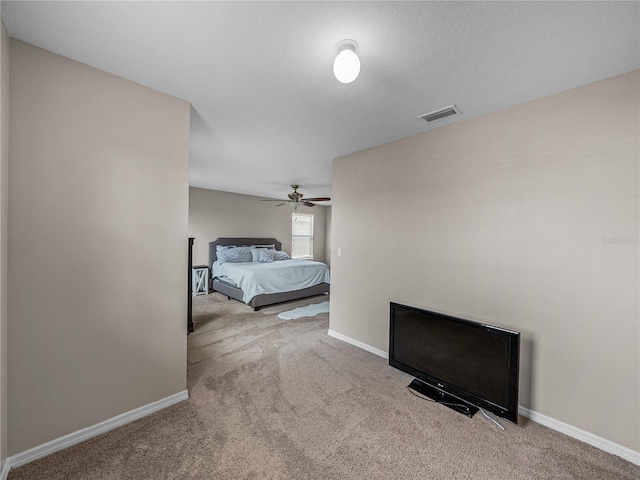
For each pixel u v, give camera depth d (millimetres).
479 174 2154
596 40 1316
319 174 4336
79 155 1568
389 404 2039
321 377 2418
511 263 1990
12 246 1379
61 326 1531
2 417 1341
